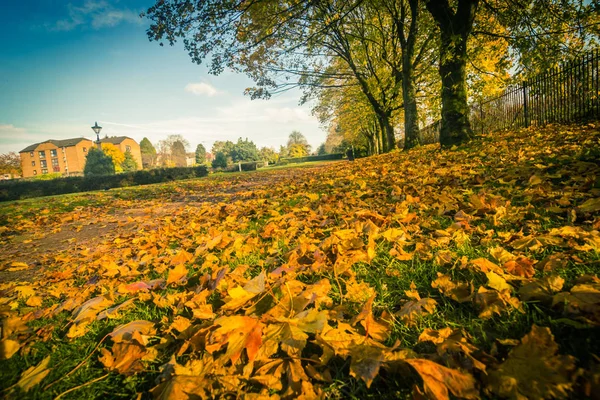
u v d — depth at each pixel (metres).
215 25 8.52
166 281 1.98
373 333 1.03
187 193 11.18
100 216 7.32
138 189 16.08
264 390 0.84
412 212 2.56
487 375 0.76
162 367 1.01
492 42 10.75
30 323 1.69
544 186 2.47
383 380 0.88
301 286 1.36
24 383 0.98
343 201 3.64
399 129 34.91
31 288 2.25
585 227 1.59
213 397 0.83
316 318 1.00
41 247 4.46
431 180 3.88
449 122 8.52
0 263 3.53
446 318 1.12
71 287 2.29
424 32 11.45
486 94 13.48
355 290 1.34
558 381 0.69
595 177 2.30
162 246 3.21
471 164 4.52
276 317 1.05
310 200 4.29
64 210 9.09
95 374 1.10
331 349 0.92
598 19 7.50
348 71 22.08
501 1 8.68
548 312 1.02
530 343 0.79
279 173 20.53
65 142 82.62
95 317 1.57
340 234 1.98
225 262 2.19
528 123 9.42
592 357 0.79
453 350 0.87
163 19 8.30
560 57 7.96
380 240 2.04
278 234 2.63
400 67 18.00
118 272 2.39
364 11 15.59
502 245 1.66
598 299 0.92
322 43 14.63
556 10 7.83
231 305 1.24
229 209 5.00
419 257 1.68
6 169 77.44
